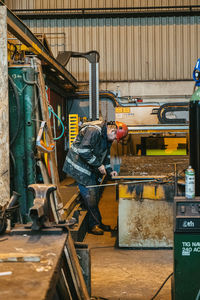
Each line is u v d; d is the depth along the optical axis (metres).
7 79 2.53
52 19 7.92
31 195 2.72
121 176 3.26
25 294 0.88
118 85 7.93
